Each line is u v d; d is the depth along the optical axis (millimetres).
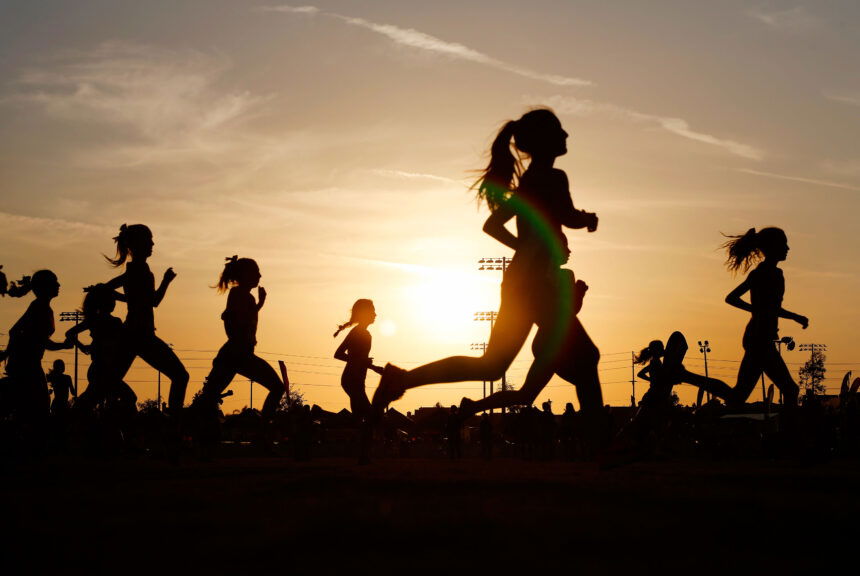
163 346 10297
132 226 10250
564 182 6836
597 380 7285
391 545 2900
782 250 10266
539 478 5512
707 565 2568
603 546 2877
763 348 10188
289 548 2857
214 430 11609
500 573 2438
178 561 2678
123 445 12539
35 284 10836
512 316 6750
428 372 6711
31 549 2918
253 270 12016
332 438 28375
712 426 15023
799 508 3812
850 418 14344
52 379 14352
